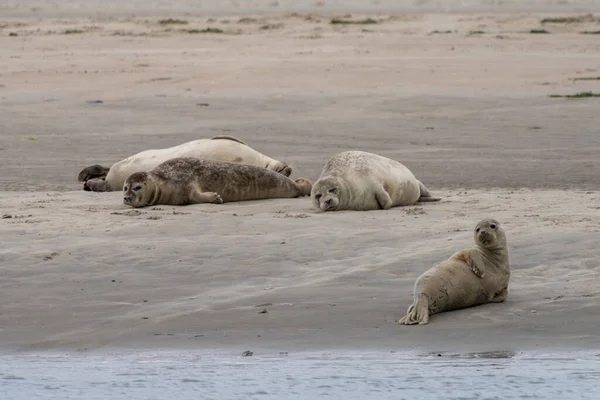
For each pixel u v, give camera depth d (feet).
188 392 49.14
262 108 191.72
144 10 524.52
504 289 63.72
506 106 192.13
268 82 226.99
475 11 514.68
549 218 89.76
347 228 87.66
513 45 316.81
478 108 190.19
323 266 74.49
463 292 62.18
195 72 244.22
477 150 149.18
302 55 285.64
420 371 51.96
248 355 55.62
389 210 97.71
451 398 47.75
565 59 276.41
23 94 211.20
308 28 384.27
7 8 522.47
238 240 82.33
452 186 120.78
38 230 87.81
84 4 553.64
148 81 231.09
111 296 67.87
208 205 101.60
